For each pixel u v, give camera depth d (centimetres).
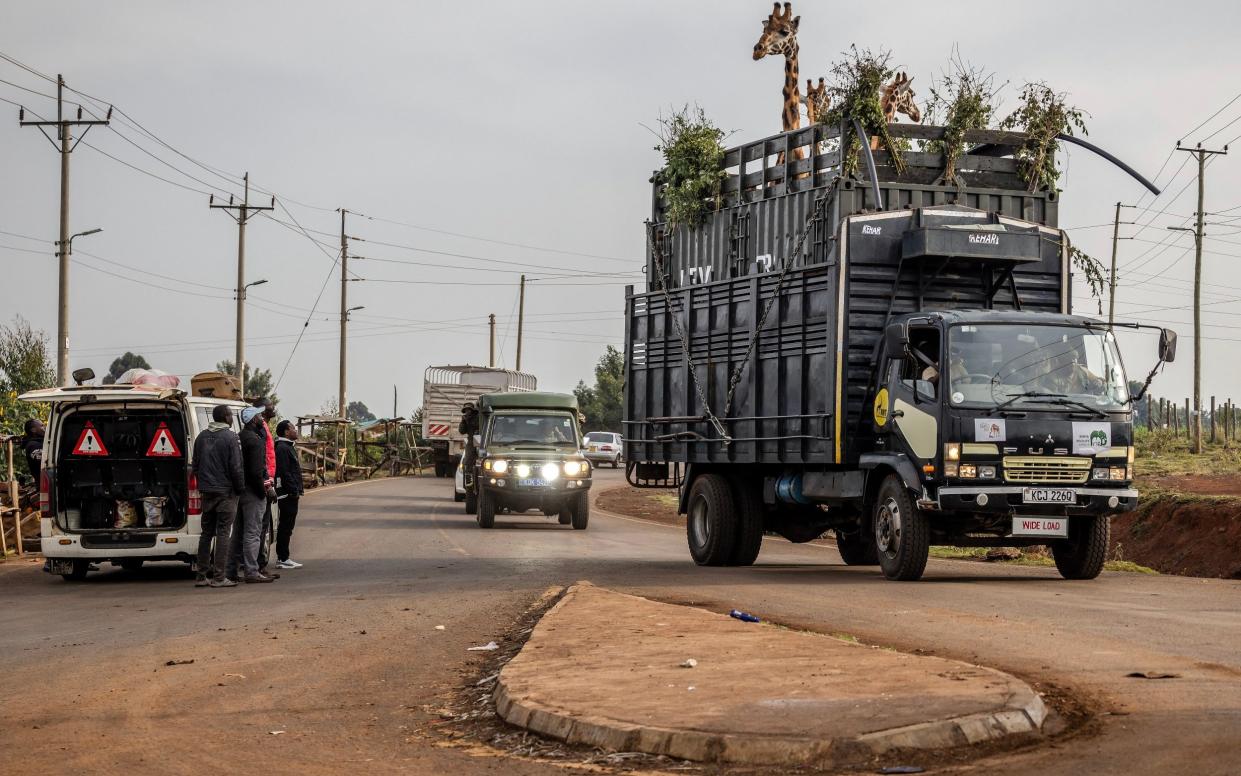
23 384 3234
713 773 610
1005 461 1412
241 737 738
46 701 859
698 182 1861
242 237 5362
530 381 5781
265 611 1316
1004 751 624
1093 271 1673
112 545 1661
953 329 1443
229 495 1592
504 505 2689
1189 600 1271
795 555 2131
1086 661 877
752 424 1728
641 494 4356
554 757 661
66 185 3966
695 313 1878
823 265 1580
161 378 1762
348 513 3156
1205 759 594
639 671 812
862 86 1630
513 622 1190
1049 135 1719
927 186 1661
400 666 970
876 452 1534
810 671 791
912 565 1473
